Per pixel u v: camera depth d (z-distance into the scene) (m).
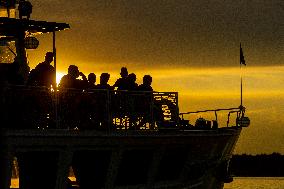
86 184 24.50
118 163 24.08
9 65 22.88
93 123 23.48
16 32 25.88
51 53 23.42
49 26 24.56
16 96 21.25
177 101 26.14
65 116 22.48
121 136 23.67
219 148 30.97
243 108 33.41
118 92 24.30
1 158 20.59
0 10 27.88
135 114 24.95
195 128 30.11
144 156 25.62
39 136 20.95
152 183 26.08
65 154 21.98
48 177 22.88
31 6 25.42
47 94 22.00
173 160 27.36
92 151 24.14
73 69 23.83
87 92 23.11
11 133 20.27
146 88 25.98
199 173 29.23
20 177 23.33
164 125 25.78
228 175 33.53
